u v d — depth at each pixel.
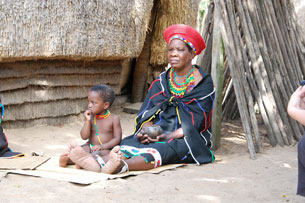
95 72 6.90
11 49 5.11
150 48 8.08
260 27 5.31
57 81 6.16
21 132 5.52
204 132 4.41
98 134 4.04
